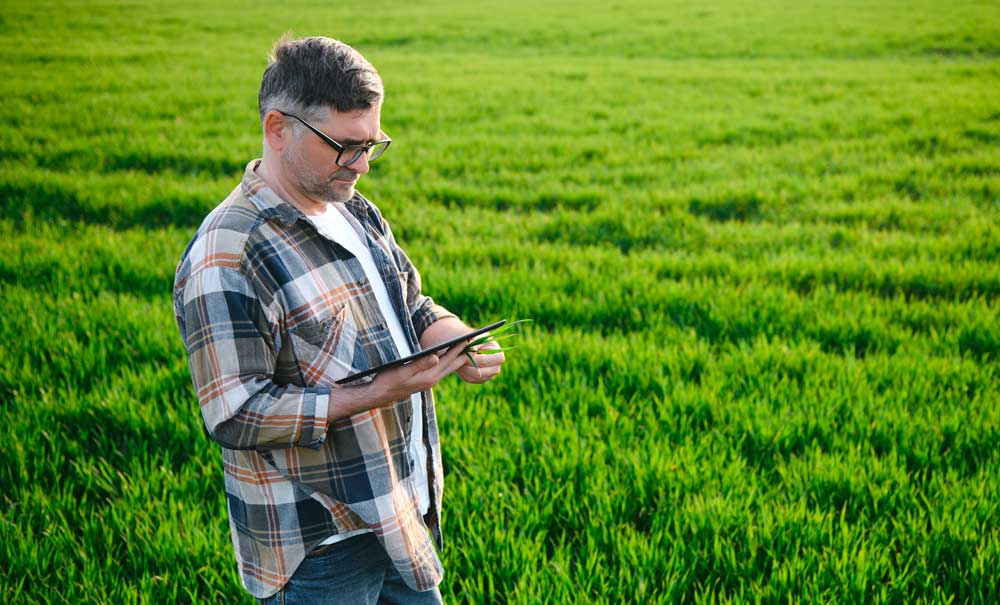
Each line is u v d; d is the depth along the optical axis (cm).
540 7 3456
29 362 483
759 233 745
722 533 329
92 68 1792
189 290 175
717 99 1511
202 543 319
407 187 915
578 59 2141
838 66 1923
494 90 1609
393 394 179
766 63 2014
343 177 181
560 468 368
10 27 2509
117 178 918
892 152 1085
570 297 597
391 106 1445
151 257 668
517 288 604
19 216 812
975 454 384
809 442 404
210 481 369
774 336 514
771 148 1135
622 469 371
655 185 930
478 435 406
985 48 2109
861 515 330
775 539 324
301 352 183
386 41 2522
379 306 198
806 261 652
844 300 580
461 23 2894
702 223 786
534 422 407
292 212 182
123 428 416
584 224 781
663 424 415
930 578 296
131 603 290
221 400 172
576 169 1003
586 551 319
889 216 796
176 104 1426
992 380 461
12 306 559
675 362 481
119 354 498
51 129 1182
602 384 449
